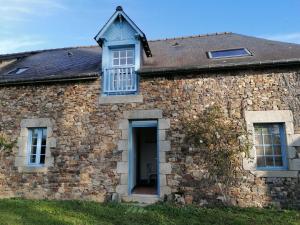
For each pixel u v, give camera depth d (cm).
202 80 642
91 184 639
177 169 608
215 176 584
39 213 489
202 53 771
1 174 696
